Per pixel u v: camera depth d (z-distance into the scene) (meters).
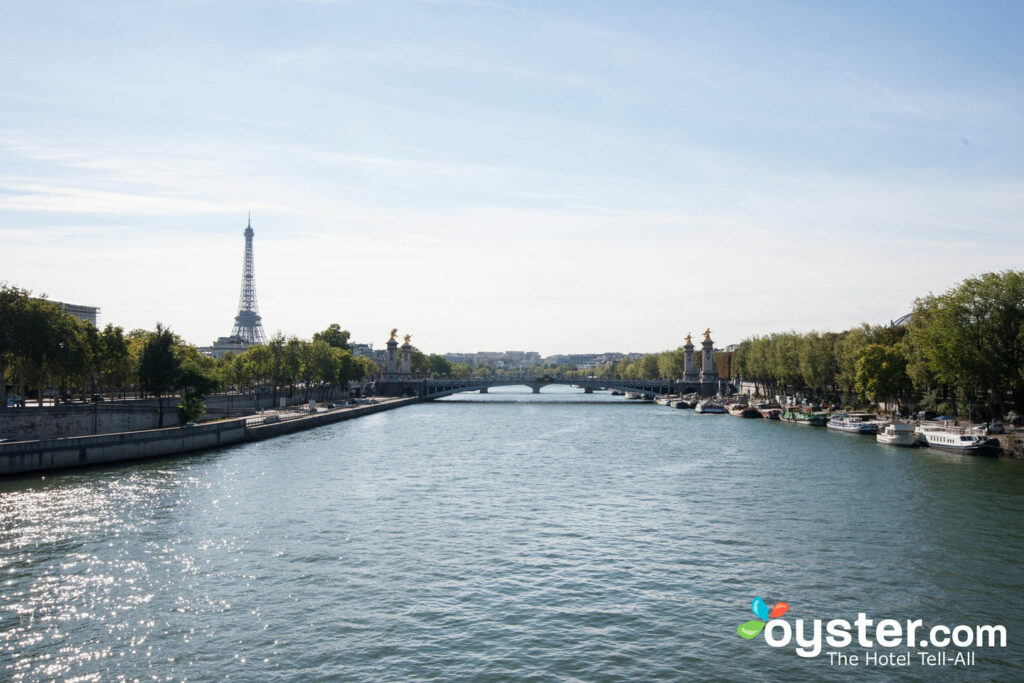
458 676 45.06
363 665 46.47
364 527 79.31
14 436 125.12
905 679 45.66
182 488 99.62
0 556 67.44
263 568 64.69
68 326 146.12
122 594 58.19
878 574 63.53
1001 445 130.88
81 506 87.56
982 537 74.38
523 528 79.38
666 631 51.84
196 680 44.62
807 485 104.06
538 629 52.00
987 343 134.50
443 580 61.94
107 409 140.00
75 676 45.16
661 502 93.25
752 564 66.31
